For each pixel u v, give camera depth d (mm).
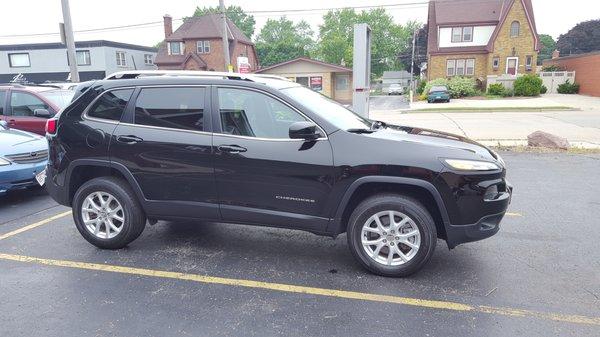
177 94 4469
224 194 4336
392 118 22422
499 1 40969
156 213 4586
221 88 4383
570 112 22609
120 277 4152
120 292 3859
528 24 37812
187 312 3525
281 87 4426
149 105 4543
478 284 3936
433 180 3826
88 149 4656
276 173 4145
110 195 4660
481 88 40031
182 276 4168
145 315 3482
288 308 3578
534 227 5344
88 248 4867
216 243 4980
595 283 3924
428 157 3861
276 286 3957
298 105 4176
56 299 3742
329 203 4074
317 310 3543
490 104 29078
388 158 3889
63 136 4770
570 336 3148
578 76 37594
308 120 4141
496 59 38969
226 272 4246
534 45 38094
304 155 4066
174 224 5625
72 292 3865
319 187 4070
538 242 4875
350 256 4602
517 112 23578
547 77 38781
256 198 4262
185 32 44031
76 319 3430
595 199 6500
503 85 36344
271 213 4242
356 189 4016
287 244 4941
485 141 11898
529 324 3305
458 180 3816
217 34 42625
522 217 5715
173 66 43969
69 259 4570
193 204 4445
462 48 40531
